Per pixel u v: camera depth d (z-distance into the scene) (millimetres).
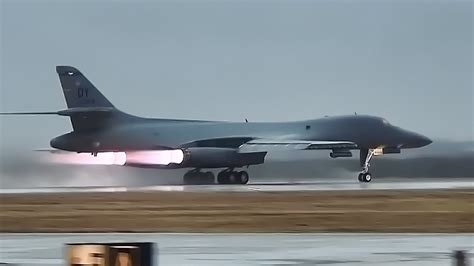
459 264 71062
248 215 151750
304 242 109875
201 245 106500
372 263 87438
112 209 168625
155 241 112562
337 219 142875
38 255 97125
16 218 150750
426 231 125500
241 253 97188
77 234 125625
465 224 134250
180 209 166500
